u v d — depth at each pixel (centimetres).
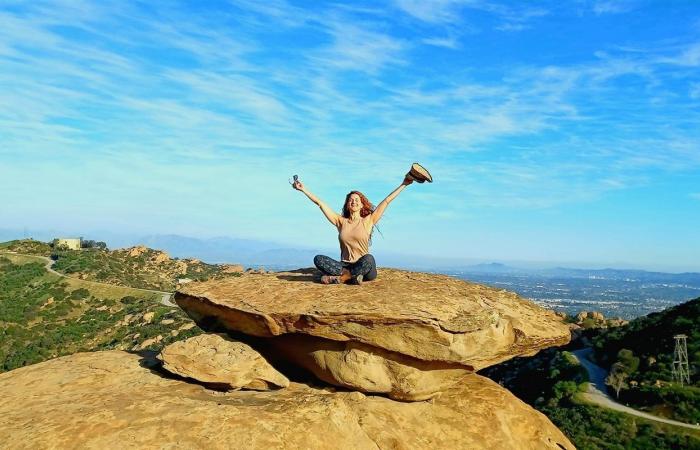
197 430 860
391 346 1022
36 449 799
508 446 1062
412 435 1006
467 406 1114
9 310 6488
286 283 1227
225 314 1148
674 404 4528
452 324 997
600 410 4706
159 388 1049
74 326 6153
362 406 1039
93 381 1086
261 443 858
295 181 1214
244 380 1056
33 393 1033
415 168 1190
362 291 1129
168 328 5744
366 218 1214
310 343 1102
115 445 813
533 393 5772
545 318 1148
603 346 6425
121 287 7500
